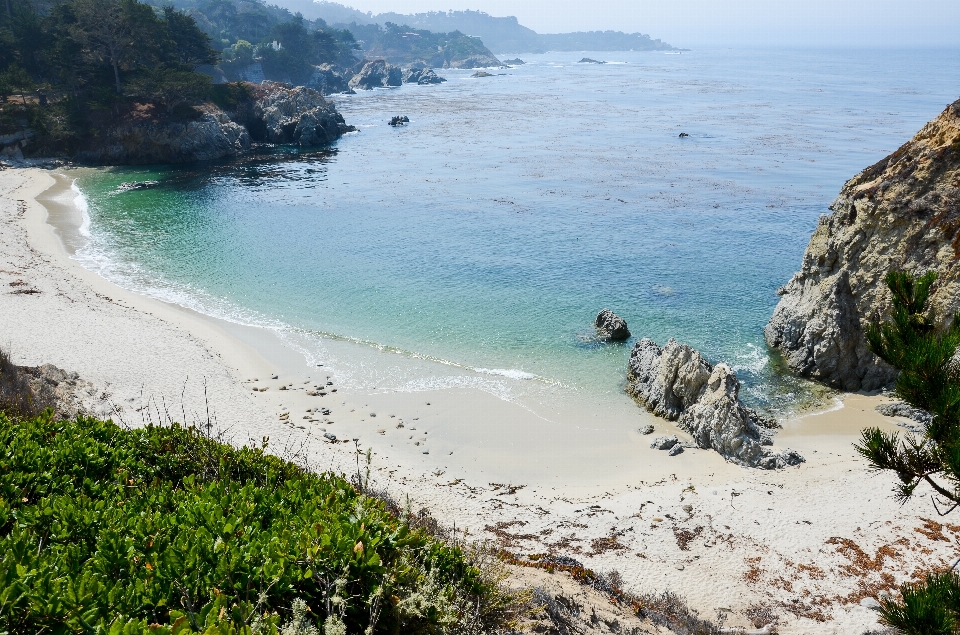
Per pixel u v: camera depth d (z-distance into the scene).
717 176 83.31
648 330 40.59
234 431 28.09
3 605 6.96
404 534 10.18
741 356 37.69
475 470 27.17
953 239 30.16
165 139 98.94
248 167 95.38
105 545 8.92
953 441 9.17
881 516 23.16
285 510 10.89
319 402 32.16
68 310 40.16
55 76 106.12
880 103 162.00
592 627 13.85
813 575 20.23
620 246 56.00
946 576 8.81
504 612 11.42
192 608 7.52
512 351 37.94
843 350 34.19
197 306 43.72
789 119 134.12
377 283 48.09
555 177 84.44
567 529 22.77
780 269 50.44
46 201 71.25
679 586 19.48
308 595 8.45
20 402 22.03
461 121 140.88
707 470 27.31
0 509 10.23
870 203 33.53
